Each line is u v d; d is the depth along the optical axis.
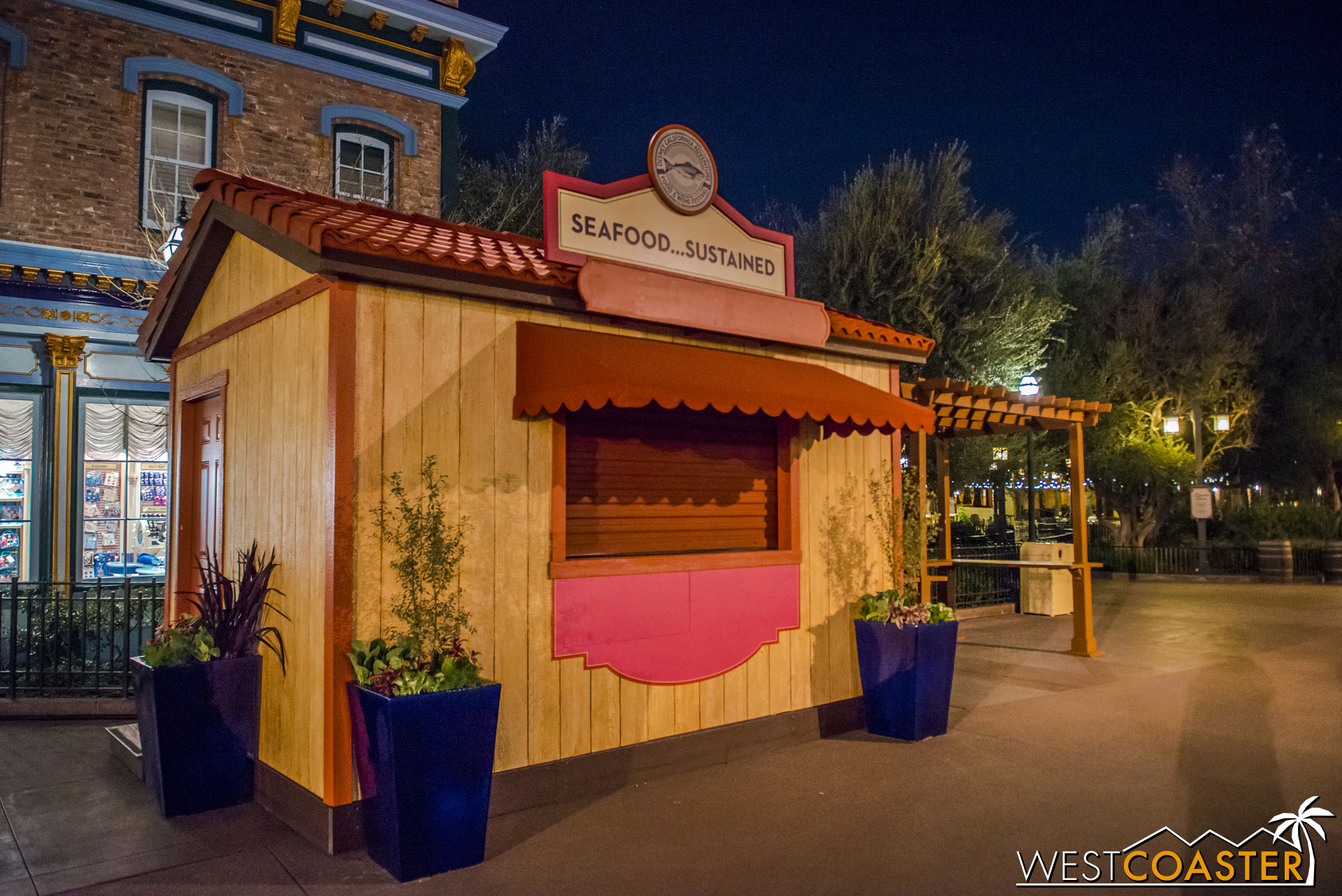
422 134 14.54
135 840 4.82
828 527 7.14
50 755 6.48
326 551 4.72
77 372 11.32
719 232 6.55
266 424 5.60
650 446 6.21
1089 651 10.67
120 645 8.55
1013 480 23.05
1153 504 25.39
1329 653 10.80
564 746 5.50
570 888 4.22
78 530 11.23
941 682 6.89
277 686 5.31
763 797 5.52
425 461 5.03
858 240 17.09
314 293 5.00
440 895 4.14
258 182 5.77
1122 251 29.19
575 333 5.61
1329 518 23.28
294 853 4.63
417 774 4.28
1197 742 6.78
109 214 11.70
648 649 5.91
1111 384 24.97
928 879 4.32
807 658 6.88
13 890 4.18
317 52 13.54
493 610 5.25
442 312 5.18
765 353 6.84
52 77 11.42
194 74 12.40
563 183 5.71
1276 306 28.14
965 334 16.89
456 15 14.34
